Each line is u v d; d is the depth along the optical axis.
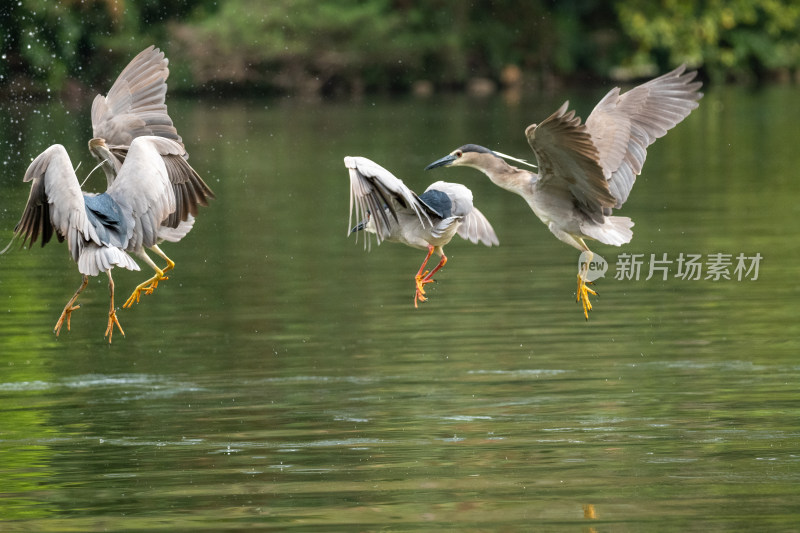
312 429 10.52
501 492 8.70
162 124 9.63
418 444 9.97
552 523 8.04
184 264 18.59
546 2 58.69
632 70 59.41
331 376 12.30
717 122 41.59
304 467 9.45
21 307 15.78
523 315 14.77
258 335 14.10
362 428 10.52
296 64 54.22
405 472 9.23
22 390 12.05
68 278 17.64
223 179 28.88
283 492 8.83
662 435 10.06
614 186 10.35
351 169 8.79
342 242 20.20
